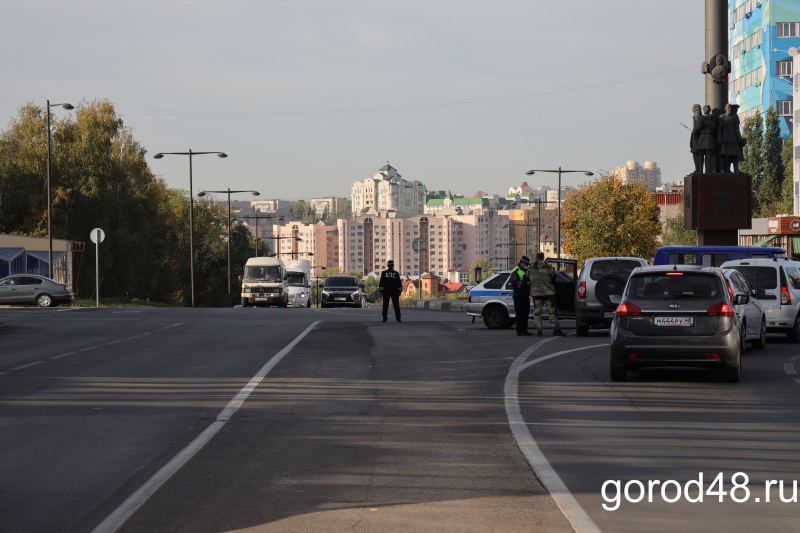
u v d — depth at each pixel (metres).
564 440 22.64
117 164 170.88
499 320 63.12
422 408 28.08
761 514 15.90
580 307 55.44
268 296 124.62
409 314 89.38
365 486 17.78
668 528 14.99
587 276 55.56
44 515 15.81
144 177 183.88
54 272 144.25
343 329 62.34
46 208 159.25
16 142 166.12
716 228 87.31
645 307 33.97
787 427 24.55
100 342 53.72
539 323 56.75
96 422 25.73
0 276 131.38
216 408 28.19
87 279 162.00
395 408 28.09
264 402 29.41
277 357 43.44
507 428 24.52
